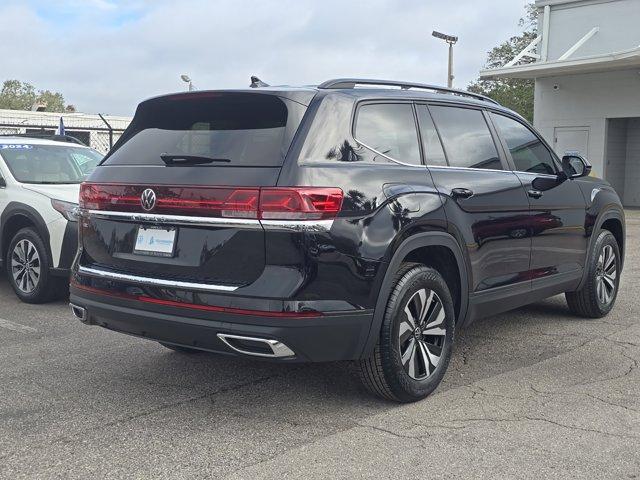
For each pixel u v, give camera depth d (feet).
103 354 18.03
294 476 11.10
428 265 15.23
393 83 15.40
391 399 14.23
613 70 68.59
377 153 13.91
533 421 13.37
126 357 17.76
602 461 11.63
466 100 17.04
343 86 14.28
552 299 24.86
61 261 23.11
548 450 12.05
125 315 13.56
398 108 14.96
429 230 14.19
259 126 13.20
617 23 68.49
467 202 15.33
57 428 13.10
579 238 20.11
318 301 12.19
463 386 15.46
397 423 13.30
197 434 12.82
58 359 17.58
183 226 13.01
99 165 15.16
